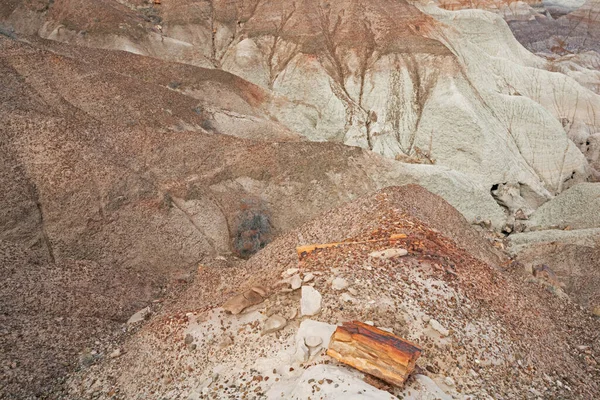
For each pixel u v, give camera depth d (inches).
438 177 1176.2
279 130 1323.8
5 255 679.7
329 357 365.1
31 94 1038.4
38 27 1893.5
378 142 1517.0
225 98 1449.3
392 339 363.3
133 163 966.4
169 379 424.8
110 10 1930.4
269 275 556.7
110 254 813.2
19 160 831.1
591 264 867.4
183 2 2164.1
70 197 826.2
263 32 1963.6
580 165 1574.8
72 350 544.4
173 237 880.9
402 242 557.6
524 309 544.4
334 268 484.1
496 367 417.1
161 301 696.4
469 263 572.4
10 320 554.9
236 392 369.1
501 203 1389.0
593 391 456.8
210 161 1033.5
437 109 1496.1
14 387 468.4
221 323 456.1
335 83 1678.2
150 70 1421.0
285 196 1037.8
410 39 1701.5
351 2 1924.2
